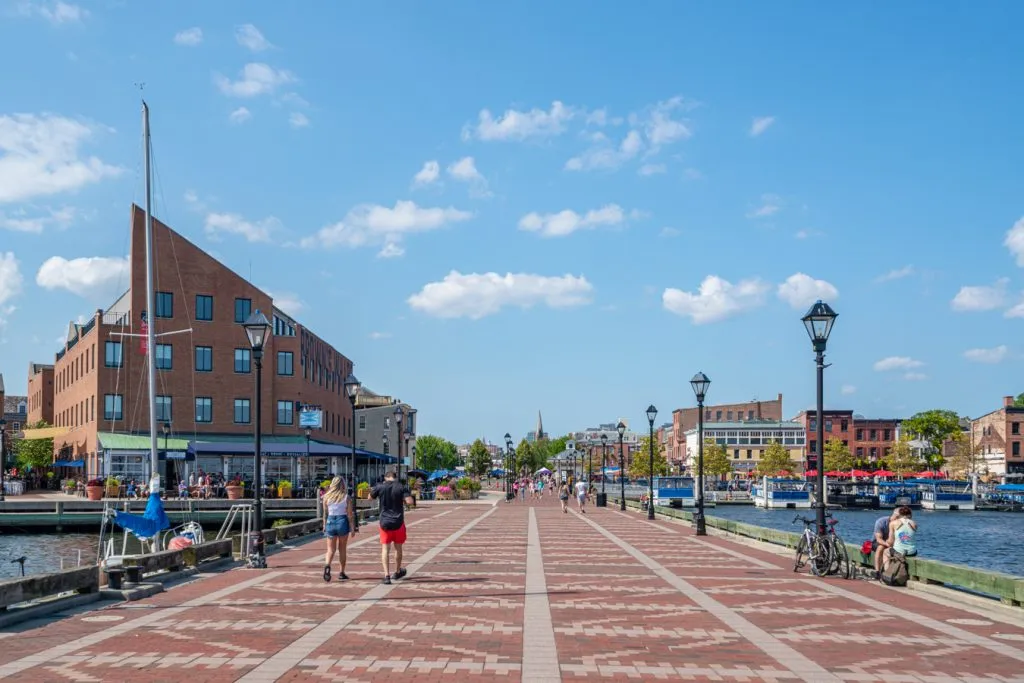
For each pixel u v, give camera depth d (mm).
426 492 77562
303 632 12336
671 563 22047
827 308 20609
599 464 173250
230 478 64625
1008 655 11148
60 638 11914
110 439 61125
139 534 24625
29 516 47781
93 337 66812
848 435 137250
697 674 10000
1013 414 123312
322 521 33062
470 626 12852
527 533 33000
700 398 33719
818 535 19719
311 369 80938
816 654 11117
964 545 59188
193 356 69750
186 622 13156
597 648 11344
